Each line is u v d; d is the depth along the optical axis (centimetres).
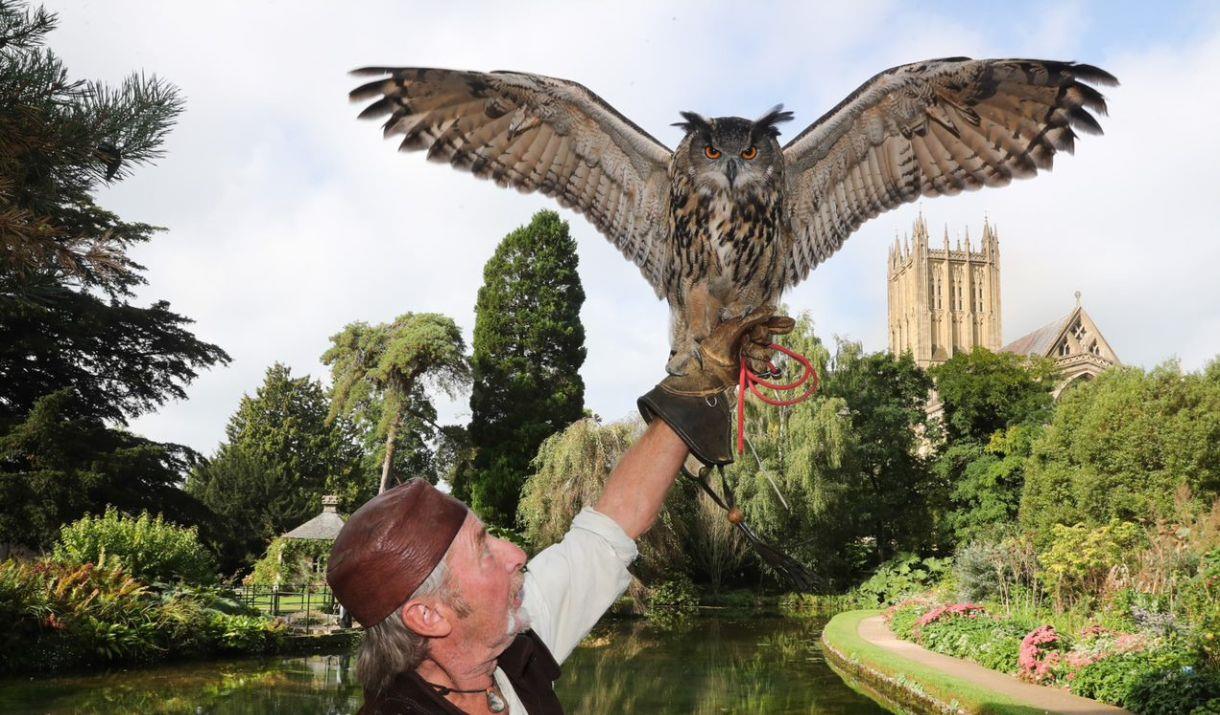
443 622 174
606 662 1836
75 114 536
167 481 2755
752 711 1320
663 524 2995
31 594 1606
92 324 2864
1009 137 300
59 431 2508
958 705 1135
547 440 2952
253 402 5841
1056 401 4175
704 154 321
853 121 324
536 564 226
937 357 9319
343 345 3581
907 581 3098
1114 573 1430
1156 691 956
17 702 1318
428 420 3694
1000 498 3781
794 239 336
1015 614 1627
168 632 1727
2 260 560
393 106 294
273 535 4781
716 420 225
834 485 3150
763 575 3403
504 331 3750
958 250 9675
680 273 329
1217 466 2658
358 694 1417
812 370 220
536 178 319
